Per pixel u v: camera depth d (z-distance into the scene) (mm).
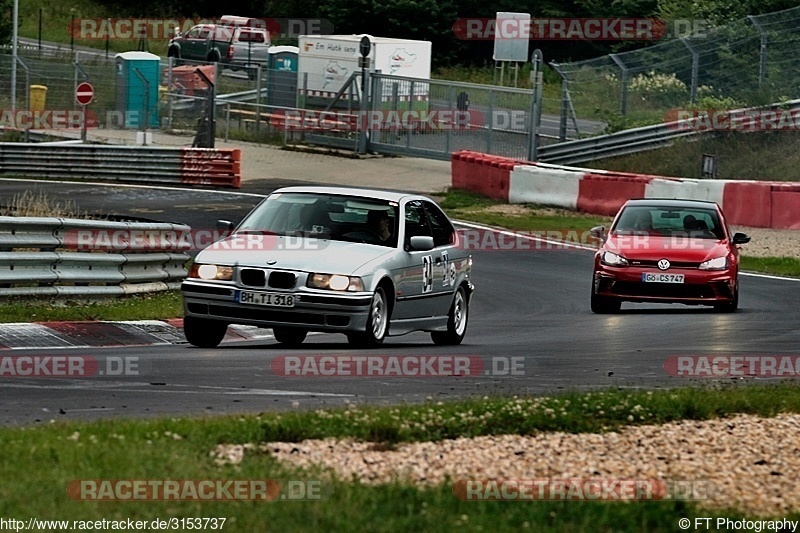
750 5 161000
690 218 66062
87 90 130750
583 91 129000
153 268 61000
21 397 33312
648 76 130125
